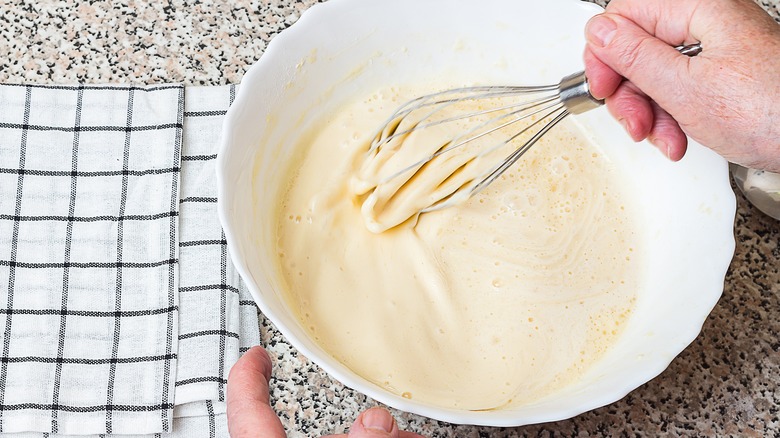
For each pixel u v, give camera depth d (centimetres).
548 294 63
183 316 64
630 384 55
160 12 74
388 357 60
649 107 60
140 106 70
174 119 69
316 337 60
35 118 69
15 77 71
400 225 64
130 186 68
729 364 64
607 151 68
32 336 64
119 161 69
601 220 66
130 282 65
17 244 66
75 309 65
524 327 62
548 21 66
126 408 62
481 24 67
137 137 69
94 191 68
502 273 63
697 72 55
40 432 61
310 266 63
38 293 65
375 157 65
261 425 48
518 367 60
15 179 68
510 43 68
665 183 65
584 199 67
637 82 57
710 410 62
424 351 60
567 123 70
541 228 65
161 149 69
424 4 66
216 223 67
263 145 64
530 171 67
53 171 68
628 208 67
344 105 69
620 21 56
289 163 67
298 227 65
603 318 62
